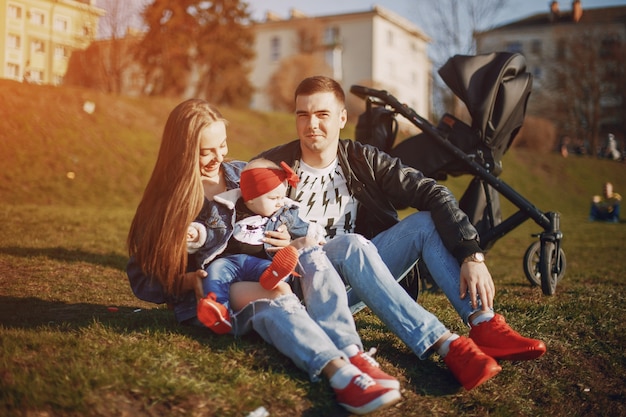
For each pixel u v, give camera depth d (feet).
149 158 54.75
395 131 17.07
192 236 8.89
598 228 48.08
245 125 76.59
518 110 16.81
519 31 185.16
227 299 8.82
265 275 8.32
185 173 8.87
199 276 8.87
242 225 9.19
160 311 11.68
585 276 21.97
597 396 9.41
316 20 149.79
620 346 11.10
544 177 90.22
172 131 9.05
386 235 9.95
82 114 55.11
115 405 7.23
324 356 7.77
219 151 9.25
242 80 123.24
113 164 51.49
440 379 9.07
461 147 16.70
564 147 110.11
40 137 49.93
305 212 10.18
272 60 156.15
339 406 7.95
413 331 8.66
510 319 11.98
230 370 8.25
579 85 150.61
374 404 7.44
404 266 9.89
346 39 153.07
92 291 13.88
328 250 9.04
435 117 109.09
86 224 27.63
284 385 8.05
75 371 7.61
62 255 18.48
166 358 8.31
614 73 149.89
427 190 9.99
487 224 16.75
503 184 16.07
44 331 9.21
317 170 10.12
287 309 8.23
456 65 16.60
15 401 6.94
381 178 10.25
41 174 46.21
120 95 62.95
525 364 9.95
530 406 8.93
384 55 155.02
